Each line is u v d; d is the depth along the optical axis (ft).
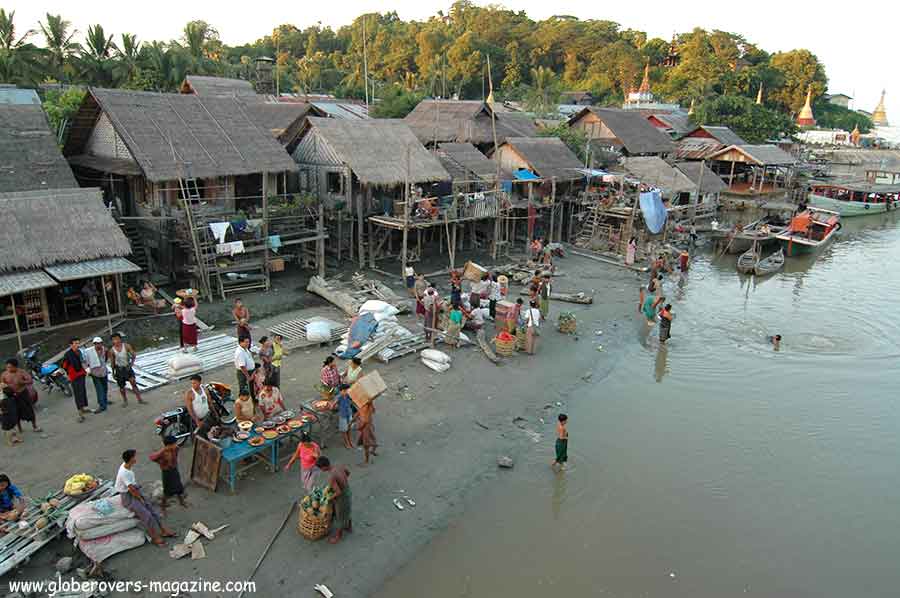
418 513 45.73
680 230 147.84
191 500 43.50
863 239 173.06
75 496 40.32
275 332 74.33
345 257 109.09
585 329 87.20
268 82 257.14
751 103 262.06
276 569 38.47
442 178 109.91
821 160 273.95
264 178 92.12
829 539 46.93
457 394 63.87
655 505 49.88
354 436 53.78
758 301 106.93
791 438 61.36
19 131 86.53
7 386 47.32
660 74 367.04
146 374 60.90
